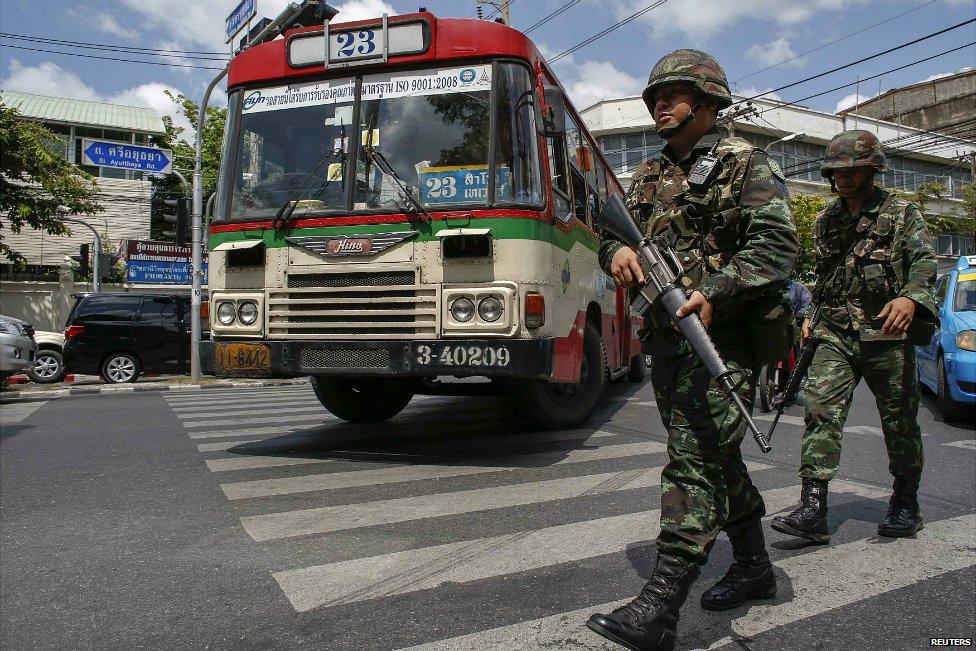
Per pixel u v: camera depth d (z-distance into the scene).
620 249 2.47
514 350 4.72
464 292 4.85
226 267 5.39
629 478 4.66
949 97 49.41
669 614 2.18
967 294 7.83
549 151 5.37
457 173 5.07
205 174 26.83
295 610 2.68
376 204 5.15
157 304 14.54
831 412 3.48
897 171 38.62
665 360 2.44
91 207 19.83
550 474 4.80
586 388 6.77
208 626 2.56
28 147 18.11
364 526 3.71
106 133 30.67
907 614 2.61
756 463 5.14
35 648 2.43
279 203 5.38
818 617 2.58
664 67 2.46
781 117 34.34
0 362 10.88
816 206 27.58
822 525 3.38
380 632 2.48
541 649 2.33
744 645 2.36
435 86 5.27
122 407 9.63
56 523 3.92
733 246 2.40
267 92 5.62
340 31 5.44
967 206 34.69
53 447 6.30
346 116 5.37
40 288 23.14
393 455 5.58
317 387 7.03
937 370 7.81
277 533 3.63
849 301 3.54
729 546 3.31
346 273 5.09
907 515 3.53
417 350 4.85
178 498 4.39
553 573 3.00
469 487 4.49
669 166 2.54
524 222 4.89
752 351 2.42
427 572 3.04
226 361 5.28
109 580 3.04
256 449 5.98
